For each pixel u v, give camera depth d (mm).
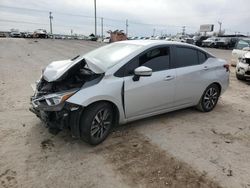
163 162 3451
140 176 3139
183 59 4844
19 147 3662
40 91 3891
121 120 4090
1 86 7004
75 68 3924
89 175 3115
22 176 3035
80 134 3658
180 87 4742
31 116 4793
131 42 4711
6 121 4527
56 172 3141
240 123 5004
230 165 3449
